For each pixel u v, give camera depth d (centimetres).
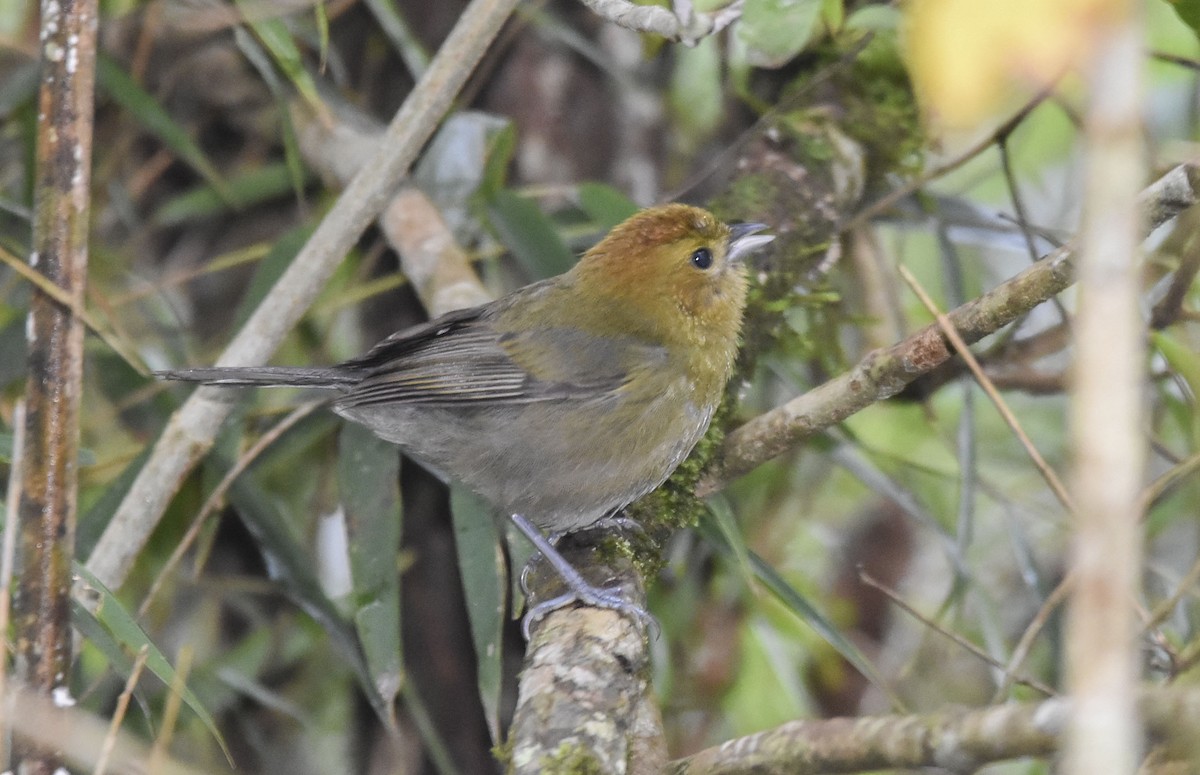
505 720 1181
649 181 1226
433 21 1227
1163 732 464
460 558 886
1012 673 688
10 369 1027
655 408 910
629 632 724
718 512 888
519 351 922
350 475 954
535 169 1206
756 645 1177
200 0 1124
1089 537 330
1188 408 964
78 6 704
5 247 1075
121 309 1181
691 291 927
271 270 1055
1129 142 345
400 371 923
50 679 669
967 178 1309
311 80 1099
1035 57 383
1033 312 1120
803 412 838
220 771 1107
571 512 935
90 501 1112
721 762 582
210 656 1188
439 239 1025
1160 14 1120
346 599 1166
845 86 1044
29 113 1084
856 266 1150
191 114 1265
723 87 1165
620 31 1204
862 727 521
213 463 1005
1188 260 848
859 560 1309
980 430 1268
